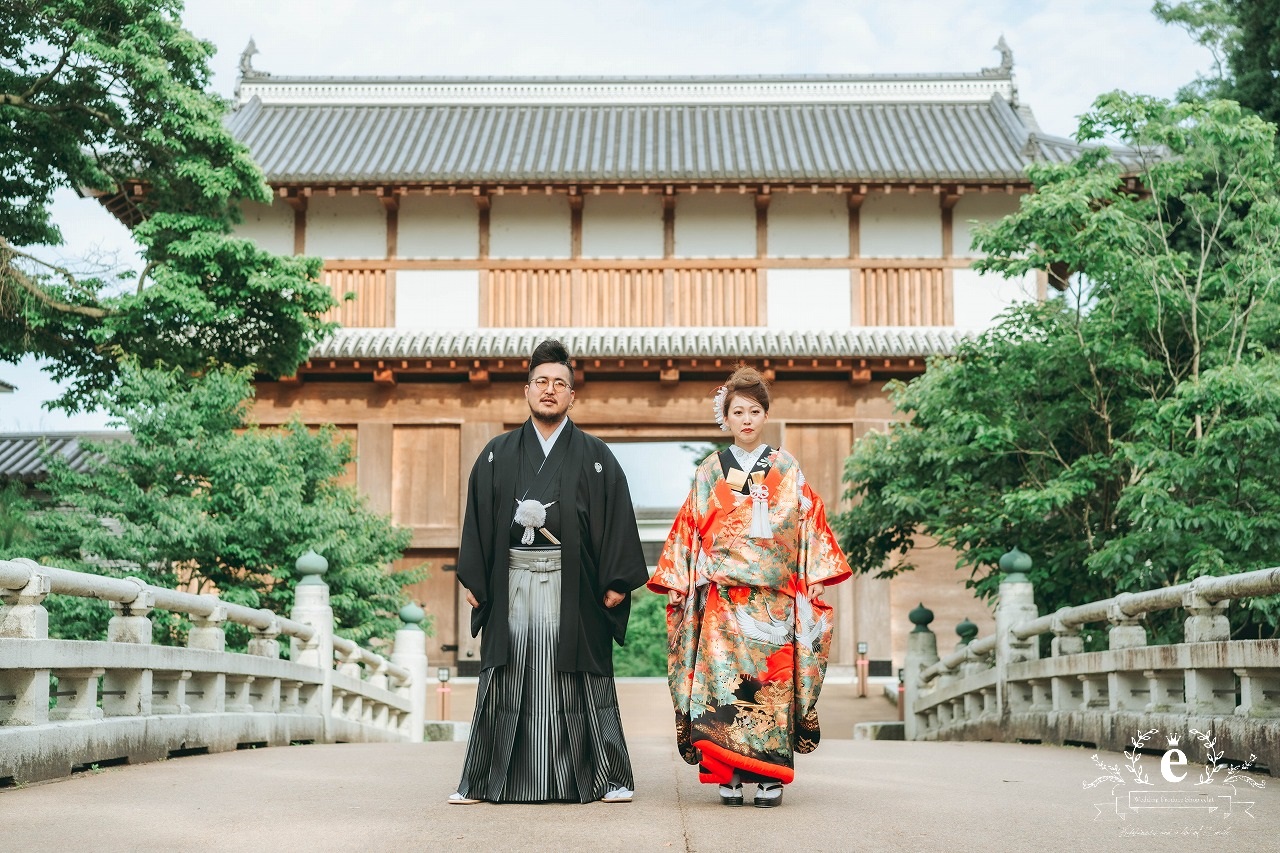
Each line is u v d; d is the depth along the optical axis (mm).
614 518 5117
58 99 15984
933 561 22078
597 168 22859
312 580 11047
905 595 22031
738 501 4984
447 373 22625
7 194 16609
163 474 13883
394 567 22219
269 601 14039
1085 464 11633
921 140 24219
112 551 13016
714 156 23547
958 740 12445
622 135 24672
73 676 6719
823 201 23172
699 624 5070
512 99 26344
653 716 17109
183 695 7949
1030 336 12586
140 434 13875
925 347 21688
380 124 25516
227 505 13945
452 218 23219
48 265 15914
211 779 6219
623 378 22578
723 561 4965
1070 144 23516
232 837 4355
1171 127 11359
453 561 22234
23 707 6113
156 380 14156
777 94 26172
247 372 15781
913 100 26062
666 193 22484
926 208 23156
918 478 13531
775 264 22969
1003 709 10891
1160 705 7914
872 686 20750
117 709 7270
